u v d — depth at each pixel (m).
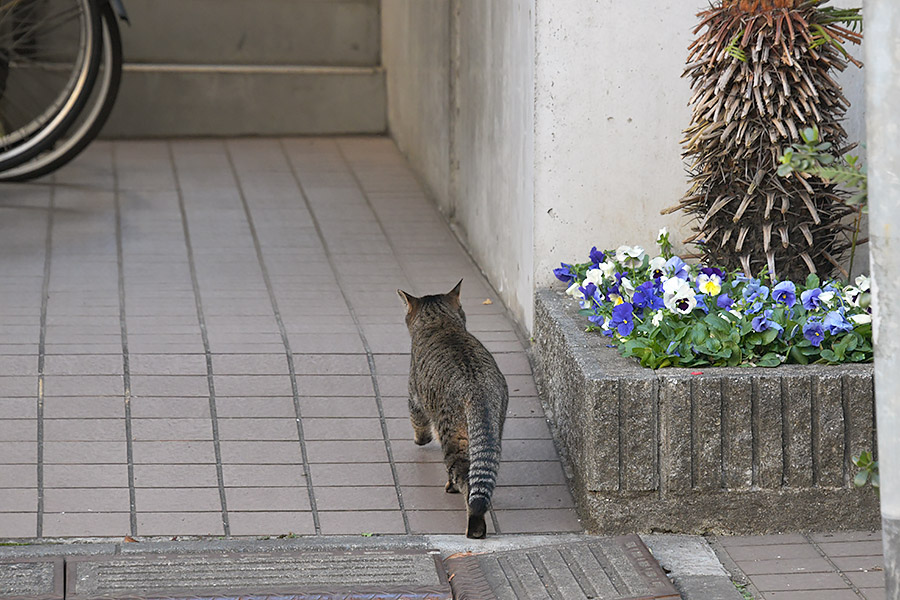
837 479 5.71
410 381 6.30
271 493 5.97
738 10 6.27
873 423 5.69
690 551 5.57
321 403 6.78
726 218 6.48
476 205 9.13
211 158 11.76
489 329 7.80
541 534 5.77
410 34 11.58
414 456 6.38
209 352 7.18
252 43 12.90
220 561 5.30
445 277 8.82
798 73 6.11
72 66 11.94
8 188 10.34
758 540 5.70
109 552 5.39
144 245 9.12
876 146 3.57
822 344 5.97
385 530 5.74
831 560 5.46
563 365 6.38
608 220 7.34
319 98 12.90
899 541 3.71
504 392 5.91
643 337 6.05
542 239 7.32
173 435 6.37
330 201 10.55
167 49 12.69
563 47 7.09
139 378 6.84
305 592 5.03
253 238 9.46
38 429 6.30
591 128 7.21
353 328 7.68
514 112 7.79
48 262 8.61
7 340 7.16
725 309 6.02
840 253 6.82
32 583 5.02
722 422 5.65
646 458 5.65
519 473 6.28
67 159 10.17
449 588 5.12
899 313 3.61
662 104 7.23
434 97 10.55
